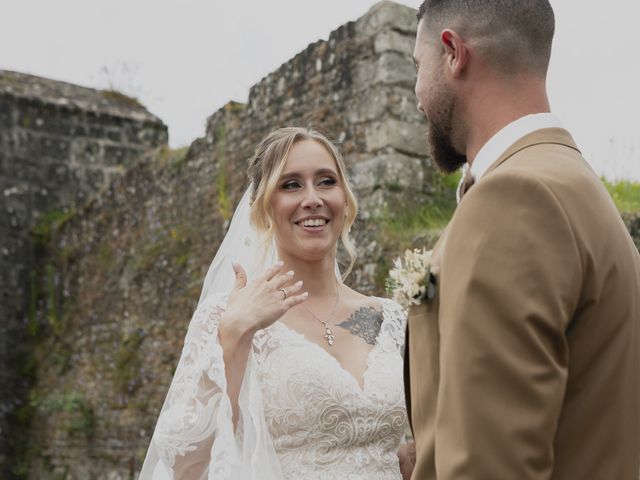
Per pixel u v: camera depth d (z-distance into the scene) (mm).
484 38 1673
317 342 2658
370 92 5934
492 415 1354
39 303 11000
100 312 9625
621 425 1486
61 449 9828
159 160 8852
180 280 8211
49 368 10484
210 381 2387
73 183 11953
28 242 11352
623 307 1524
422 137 5863
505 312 1389
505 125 1664
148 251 8789
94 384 9477
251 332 2381
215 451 2244
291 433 2471
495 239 1438
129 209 9289
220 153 7797
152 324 8586
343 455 2488
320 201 2684
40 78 12898
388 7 5914
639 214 4332
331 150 2777
